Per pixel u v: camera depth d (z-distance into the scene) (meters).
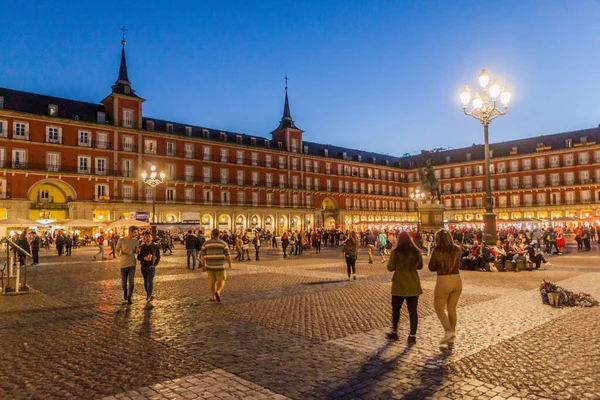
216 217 61.09
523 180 74.44
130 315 8.65
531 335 6.91
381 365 5.54
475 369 5.36
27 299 10.63
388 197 85.69
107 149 50.97
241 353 6.07
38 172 45.91
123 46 54.66
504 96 18.30
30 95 48.69
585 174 68.56
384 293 11.25
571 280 13.44
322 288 12.16
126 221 34.97
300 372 5.30
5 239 11.82
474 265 16.45
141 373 5.29
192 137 59.19
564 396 4.52
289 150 71.38
